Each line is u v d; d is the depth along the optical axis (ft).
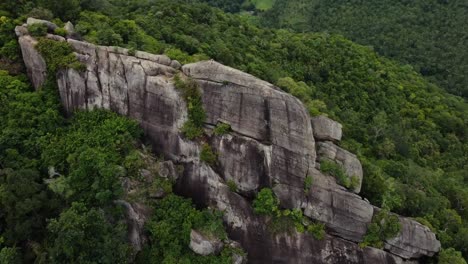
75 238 98.27
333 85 215.72
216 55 174.81
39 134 122.21
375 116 205.36
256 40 225.35
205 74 126.31
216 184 123.24
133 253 112.78
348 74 231.30
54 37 133.28
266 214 123.44
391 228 131.64
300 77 209.05
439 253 140.36
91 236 102.68
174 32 182.91
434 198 157.17
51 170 115.44
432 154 208.44
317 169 129.80
